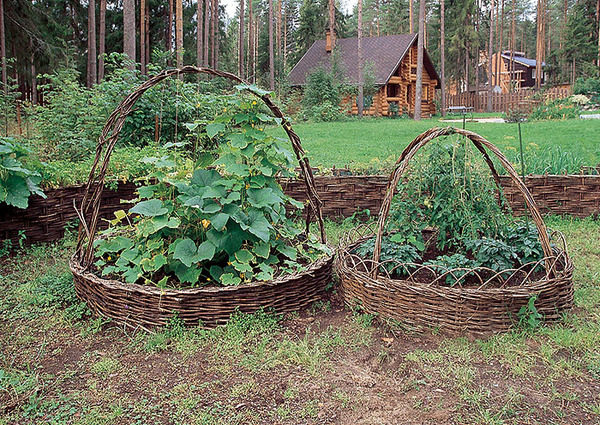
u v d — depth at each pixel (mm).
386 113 29016
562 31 46156
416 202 4156
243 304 3398
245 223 3525
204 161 4031
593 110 25484
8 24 18578
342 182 6453
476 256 3793
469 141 4113
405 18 55938
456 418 2465
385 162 7324
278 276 3713
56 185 5508
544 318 3346
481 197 4031
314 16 44031
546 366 2914
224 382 2768
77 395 2641
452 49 40938
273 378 2812
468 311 3240
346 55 31484
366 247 3998
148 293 3270
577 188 6441
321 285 3914
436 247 4371
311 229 6020
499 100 35281
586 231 5895
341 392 2684
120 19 29828
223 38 37125
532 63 55500
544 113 22031
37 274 4430
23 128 10867
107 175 5934
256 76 31656
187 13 32250
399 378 2834
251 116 3777
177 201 3824
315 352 3074
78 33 29375
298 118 23953
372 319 3510
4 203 4973
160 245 3592
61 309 3719
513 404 2570
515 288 3271
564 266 3648
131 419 2449
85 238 3900
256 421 2441
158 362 2977
